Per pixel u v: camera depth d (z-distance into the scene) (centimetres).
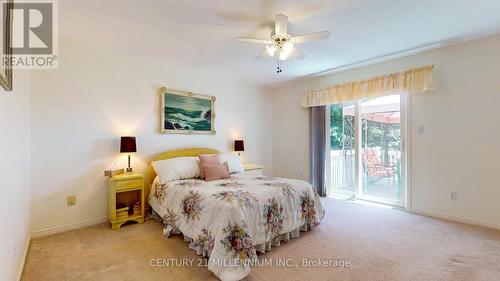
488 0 211
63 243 246
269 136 536
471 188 300
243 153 483
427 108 334
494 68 284
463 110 305
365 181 416
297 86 498
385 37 286
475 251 227
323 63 377
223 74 437
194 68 400
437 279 183
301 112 492
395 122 376
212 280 183
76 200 289
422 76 327
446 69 317
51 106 272
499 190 281
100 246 240
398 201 374
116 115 321
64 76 281
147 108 351
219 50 323
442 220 314
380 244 244
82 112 294
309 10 226
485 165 290
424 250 230
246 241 194
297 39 233
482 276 186
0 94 128
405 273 191
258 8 222
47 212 269
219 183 287
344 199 425
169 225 266
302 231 279
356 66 393
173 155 371
